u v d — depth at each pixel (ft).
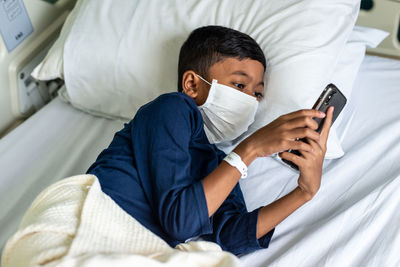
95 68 4.70
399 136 4.26
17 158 4.49
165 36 4.54
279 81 4.09
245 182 4.09
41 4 5.38
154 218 3.21
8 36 4.95
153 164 3.07
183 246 2.94
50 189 3.02
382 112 4.61
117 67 4.64
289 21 4.23
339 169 4.00
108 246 2.63
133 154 3.36
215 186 2.97
